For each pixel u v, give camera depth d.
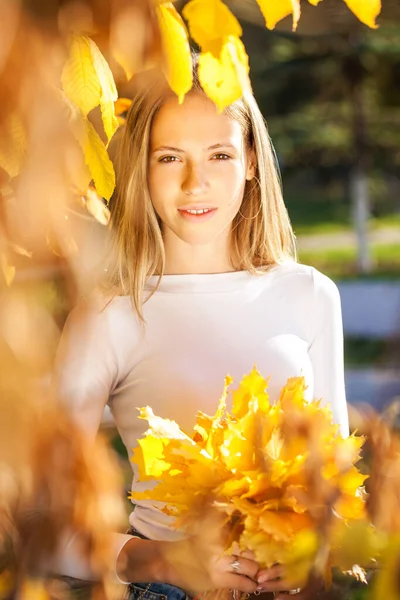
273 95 12.45
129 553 1.59
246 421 1.45
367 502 1.18
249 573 1.46
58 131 0.93
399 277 12.74
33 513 0.90
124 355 1.82
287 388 1.54
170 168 1.81
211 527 1.35
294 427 1.39
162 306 1.85
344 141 13.02
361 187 13.72
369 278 12.96
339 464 1.33
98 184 1.27
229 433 1.44
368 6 1.26
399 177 13.65
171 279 1.87
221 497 1.40
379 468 1.14
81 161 1.19
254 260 1.94
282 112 12.86
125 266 1.84
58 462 0.88
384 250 15.44
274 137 12.95
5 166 0.92
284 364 1.87
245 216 1.92
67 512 0.90
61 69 1.07
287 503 1.37
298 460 1.37
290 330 1.90
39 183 0.92
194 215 1.82
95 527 0.92
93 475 0.90
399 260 14.52
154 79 1.28
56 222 0.92
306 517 1.36
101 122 1.34
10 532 0.91
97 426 1.78
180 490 1.45
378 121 12.83
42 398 0.86
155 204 1.83
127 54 1.13
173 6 1.17
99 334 1.78
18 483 0.87
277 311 1.90
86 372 1.76
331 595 1.23
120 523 0.93
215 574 1.45
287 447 1.39
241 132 1.84
